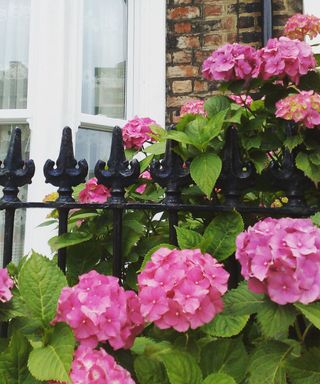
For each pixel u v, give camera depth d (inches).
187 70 104.1
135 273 49.8
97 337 32.8
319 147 45.5
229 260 44.8
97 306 32.9
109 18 108.1
